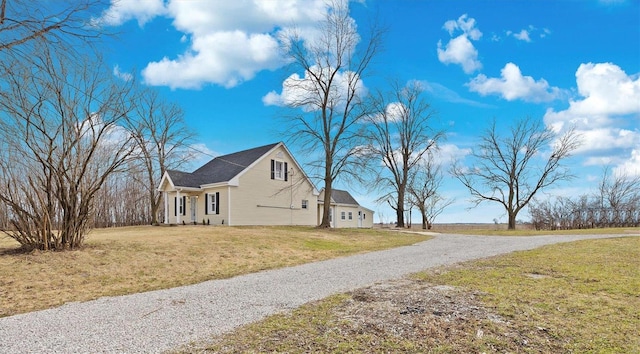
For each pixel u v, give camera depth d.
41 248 9.72
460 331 4.05
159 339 3.98
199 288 6.92
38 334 4.24
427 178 36.44
